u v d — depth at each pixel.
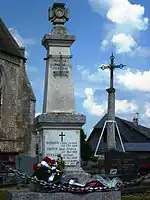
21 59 34.09
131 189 14.24
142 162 25.53
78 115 11.65
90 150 41.59
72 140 11.61
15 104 33.16
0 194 11.16
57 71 12.08
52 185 9.42
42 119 11.45
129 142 46.94
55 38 12.09
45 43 12.39
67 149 11.55
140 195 13.73
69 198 9.33
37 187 9.59
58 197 9.29
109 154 18.91
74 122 11.59
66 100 12.00
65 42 12.18
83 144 41.31
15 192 9.50
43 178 9.59
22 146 32.62
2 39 33.34
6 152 30.06
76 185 9.51
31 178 9.60
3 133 31.77
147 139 49.25
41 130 11.70
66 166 11.45
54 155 11.45
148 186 15.09
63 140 11.56
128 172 18.62
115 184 10.00
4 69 32.50
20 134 32.84
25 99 33.56
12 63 33.31
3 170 19.44
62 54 12.15
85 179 10.61
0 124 31.83
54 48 12.14
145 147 44.06
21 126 33.03
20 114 33.25
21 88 33.72
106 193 9.58
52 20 12.42
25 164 18.64
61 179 9.84
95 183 9.67
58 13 12.33
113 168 18.67
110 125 22.94
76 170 11.34
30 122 33.28
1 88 32.38
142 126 54.34
